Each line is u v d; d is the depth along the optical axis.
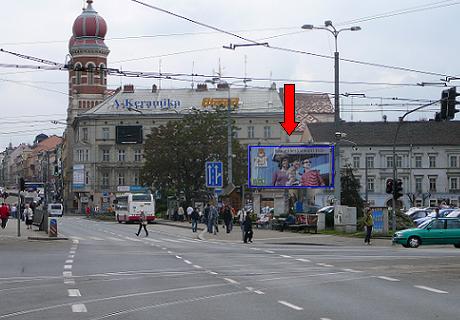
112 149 124.69
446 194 111.12
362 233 47.41
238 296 16.83
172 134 87.19
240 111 121.56
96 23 128.88
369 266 25.30
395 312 14.05
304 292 17.59
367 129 114.94
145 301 15.91
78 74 130.38
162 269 24.27
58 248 35.78
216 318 13.34
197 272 23.17
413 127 114.69
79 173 125.56
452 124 114.56
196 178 87.56
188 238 48.88
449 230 38.53
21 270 23.78
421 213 59.78
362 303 15.47
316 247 38.59
